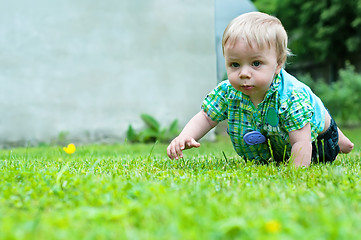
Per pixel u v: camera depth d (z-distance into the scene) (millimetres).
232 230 1283
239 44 2709
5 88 7582
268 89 2934
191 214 1447
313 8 16844
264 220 1367
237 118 3184
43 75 7730
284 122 2994
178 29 8250
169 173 2619
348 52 17078
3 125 7566
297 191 2014
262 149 3277
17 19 7629
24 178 2334
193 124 3275
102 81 7973
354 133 9789
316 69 18859
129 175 2506
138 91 8117
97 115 7941
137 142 8094
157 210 1518
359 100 13508
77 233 1294
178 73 8266
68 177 2264
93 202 1730
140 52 8125
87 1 7887
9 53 7590
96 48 7945
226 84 3199
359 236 1270
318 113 3141
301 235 1260
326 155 3379
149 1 8125
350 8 16016
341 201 1754
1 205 1732
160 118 8203
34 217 1533
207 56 8375
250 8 9531
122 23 8047
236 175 2508
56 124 7777
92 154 4445
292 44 18219
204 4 8336
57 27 7785
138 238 1260
